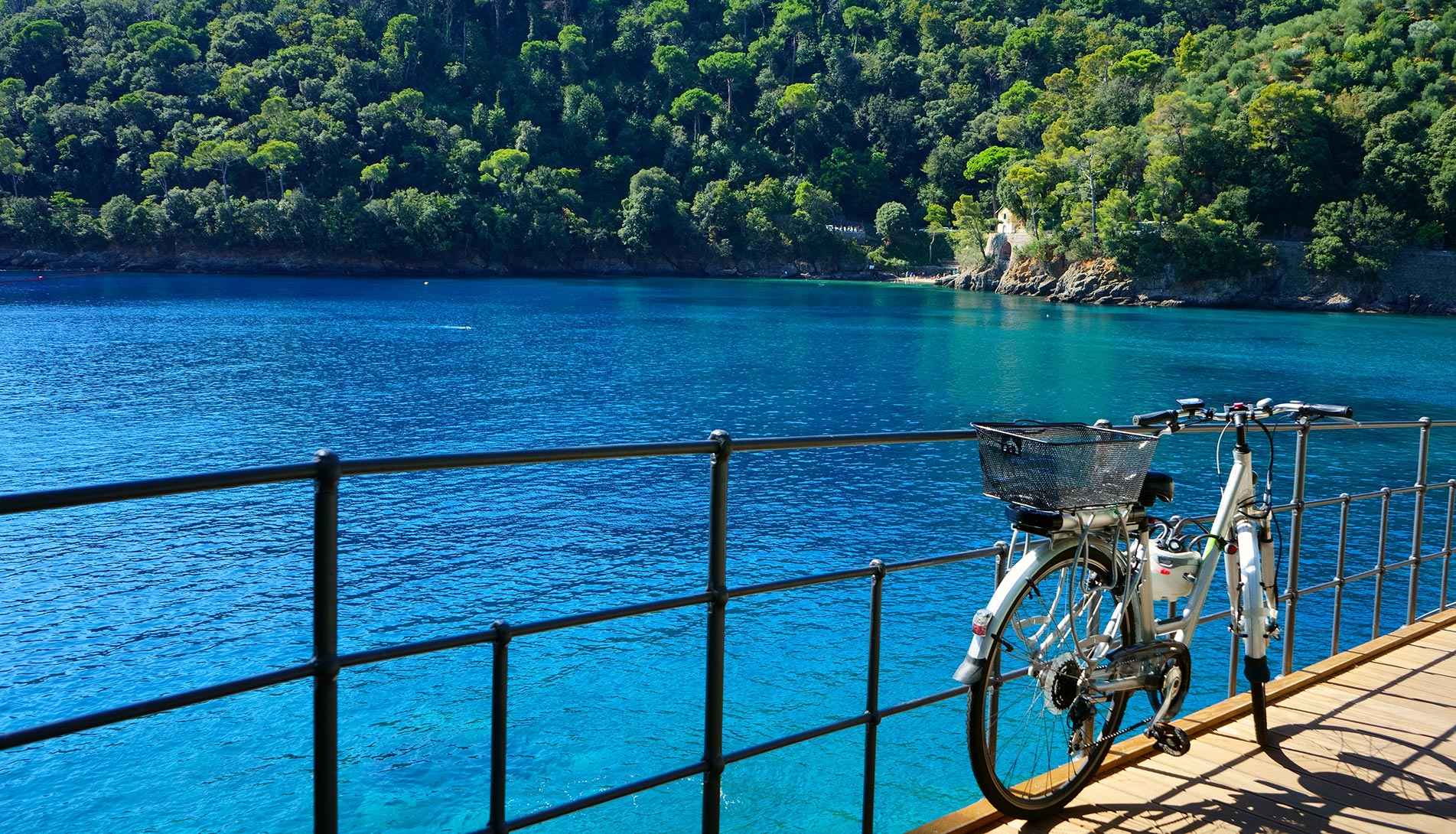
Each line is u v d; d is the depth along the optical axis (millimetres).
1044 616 3154
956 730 12797
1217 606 18156
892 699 13617
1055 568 3121
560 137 165000
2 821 10719
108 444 31781
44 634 15953
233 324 72062
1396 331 80812
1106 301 110375
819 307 98125
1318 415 3625
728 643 15539
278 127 143500
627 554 20359
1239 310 103312
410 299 100375
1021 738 9242
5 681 14125
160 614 16844
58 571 19078
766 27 189625
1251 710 4309
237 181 145750
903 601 17297
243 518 23125
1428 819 3387
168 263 136375
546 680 14227
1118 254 109625
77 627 16250
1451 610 5914
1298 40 138375
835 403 42000
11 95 146000
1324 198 107750
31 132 141750
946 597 17562
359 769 11859
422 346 60688
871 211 161125
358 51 171250
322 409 38656
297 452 31094
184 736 12633
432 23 176125
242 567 19453
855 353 59406
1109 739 3516
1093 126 131875
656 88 175625
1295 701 4461
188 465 29094
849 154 159250
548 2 188375
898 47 181250
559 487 26281
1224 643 16047
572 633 15922
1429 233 101688
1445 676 4797
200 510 23875
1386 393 47656
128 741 12461
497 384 45781
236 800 11156
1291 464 31516
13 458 29500
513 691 13859
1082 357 59250
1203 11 179125
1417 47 123000
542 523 22609
